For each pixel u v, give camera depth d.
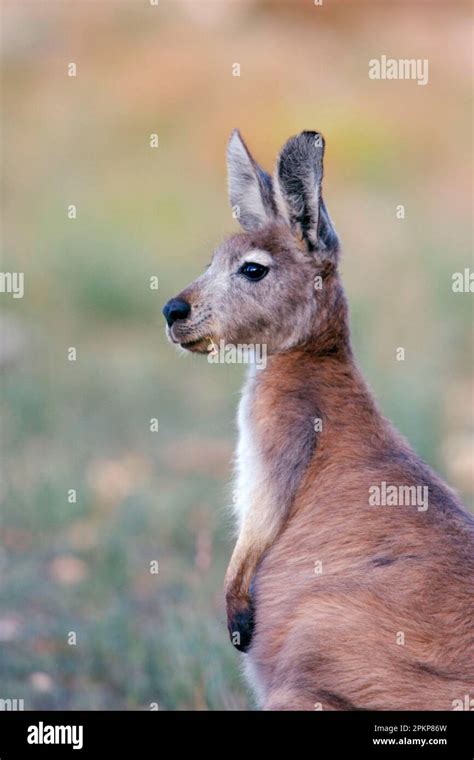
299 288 9.14
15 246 29.86
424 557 7.96
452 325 25.22
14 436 19.45
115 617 13.02
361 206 35.03
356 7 49.00
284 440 8.80
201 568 13.53
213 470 18.34
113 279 27.27
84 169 37.41
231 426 20.53
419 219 33.53
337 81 43.66
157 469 18.50
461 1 49.81
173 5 49.12
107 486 17.62
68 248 28.56
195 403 21.94
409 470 8.59
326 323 9.15
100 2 49.66
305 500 8.69
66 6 49.88
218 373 23.53
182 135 39.88
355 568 8.15
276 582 8.52
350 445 8.72
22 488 16.91
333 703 7.54
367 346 22.83
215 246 10.42
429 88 43.97
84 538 15.83
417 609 7.68
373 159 38.44
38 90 44.69
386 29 48.38
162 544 15.63
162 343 25.59
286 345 9.20
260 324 9.20
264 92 42.00
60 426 20.23
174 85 42.44
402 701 7.43
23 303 26.73
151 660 12.03
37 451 19.03
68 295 27.09
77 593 14.20
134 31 48.28
